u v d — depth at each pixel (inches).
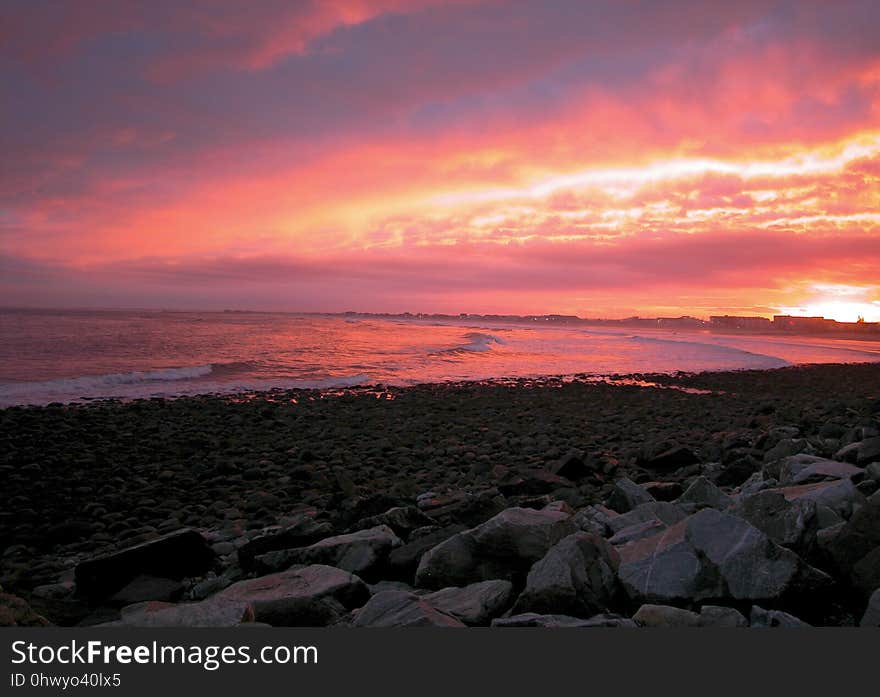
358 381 1243.2
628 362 1953.7
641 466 476.4
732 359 2164.1
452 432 668.7
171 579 229.6
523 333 4237.2
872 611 153.5
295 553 222.7
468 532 206.2
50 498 398.0
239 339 2190.0
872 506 182.2
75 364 1291.8
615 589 176.4
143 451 553.6
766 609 162.7
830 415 727.7
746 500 213.6
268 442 606.9
